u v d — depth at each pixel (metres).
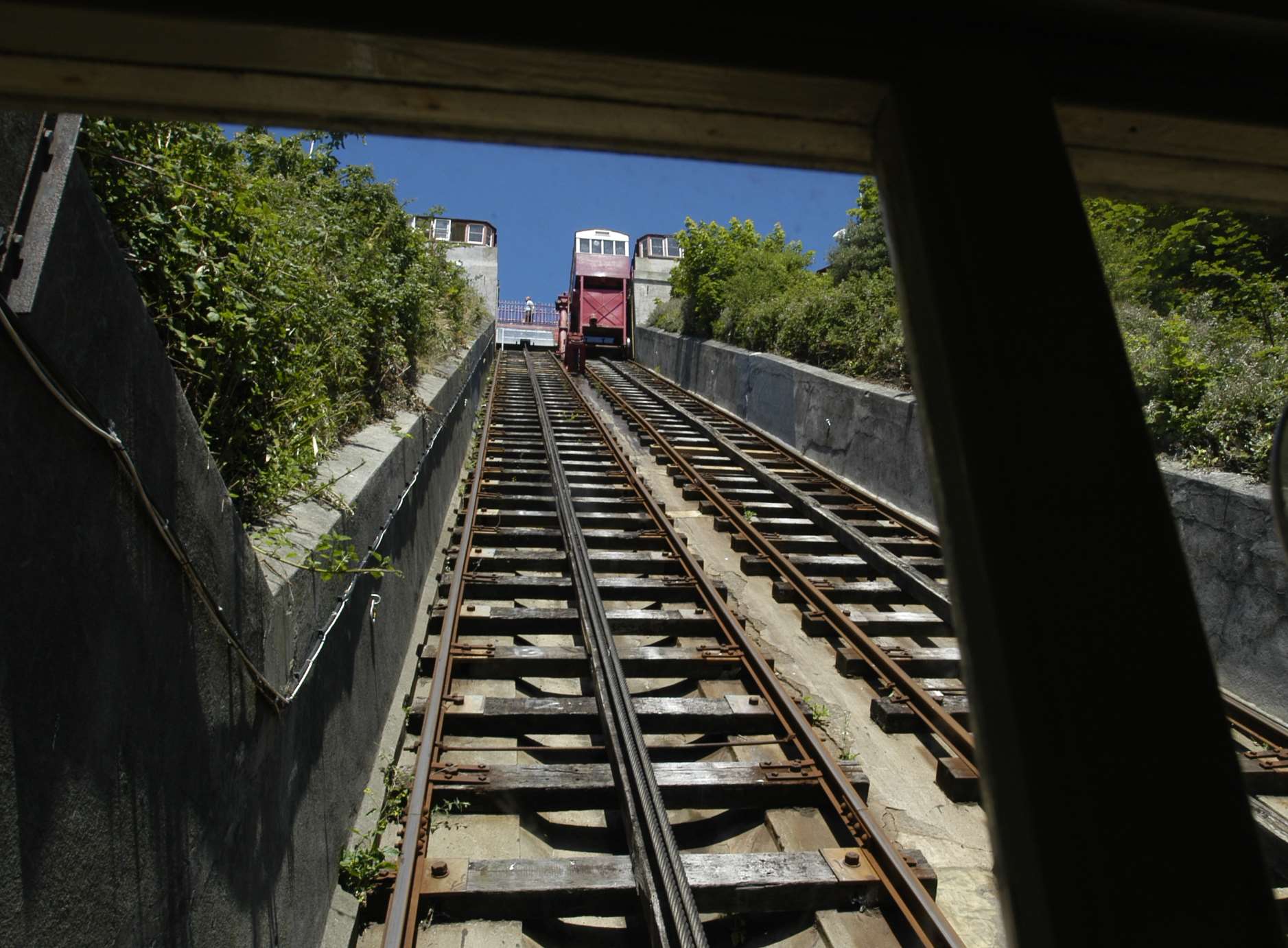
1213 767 0.85
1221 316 8.85
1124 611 0.87
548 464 12.16
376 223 10.25
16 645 1.54
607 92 1.04
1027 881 0.83
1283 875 4.12
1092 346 0.93
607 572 8.02
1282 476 1.33
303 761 3.48
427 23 0.93
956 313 0.93
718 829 4.41
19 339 1.53
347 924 3.74
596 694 5.23
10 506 1.52
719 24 0.98
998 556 0.87
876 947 3.42
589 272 31.20
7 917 1.49
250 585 2.85
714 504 10.30
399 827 4.34
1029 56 1.03
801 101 1.06
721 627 6.51
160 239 3.53
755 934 3.70
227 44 0.94
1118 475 0.90
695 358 21.33
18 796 1.53
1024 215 0.96
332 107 1.07
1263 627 5.52
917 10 1.01
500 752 4.98
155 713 2.13
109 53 0.95
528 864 3.74
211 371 3.87
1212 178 1.27
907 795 4.72
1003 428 0.89
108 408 1.92
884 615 6.95
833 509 10.23
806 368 13.98
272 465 4.30
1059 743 0.83
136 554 2.04
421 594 7.34
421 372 10.73
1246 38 1.07
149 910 2.08
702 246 23.11
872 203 18.38
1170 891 0.82
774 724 5.18
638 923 3.89
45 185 1.69
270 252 4.34
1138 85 1.06
